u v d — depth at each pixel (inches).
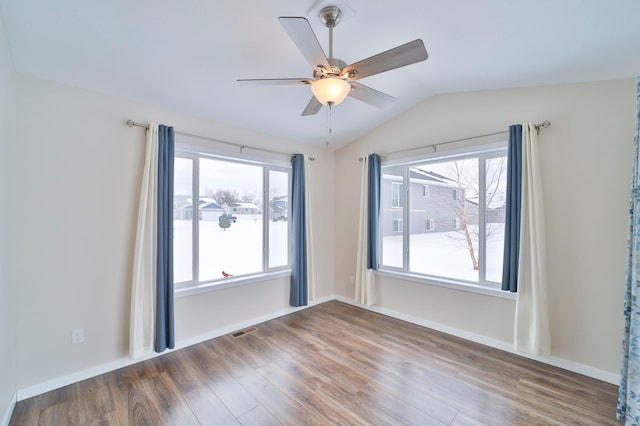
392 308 145.5
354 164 162.7
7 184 70.7
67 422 71.5
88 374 90.4
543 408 76.9
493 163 116.3
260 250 142.8
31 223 81.2
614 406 77.5
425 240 138.0
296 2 67.6
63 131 86.5
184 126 113.3
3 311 67.4
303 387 86.2
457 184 127.4
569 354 94.7
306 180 152.3
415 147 135.5
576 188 93.7
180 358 103.3
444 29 77.9
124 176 97.7
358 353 107.0
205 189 123.8
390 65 64.7
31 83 81.7
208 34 76.3
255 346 112.8
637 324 68.1
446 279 128.3
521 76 96.8
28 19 65.4
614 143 87.7
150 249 98.9
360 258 152.9
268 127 134.5
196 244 119.0
